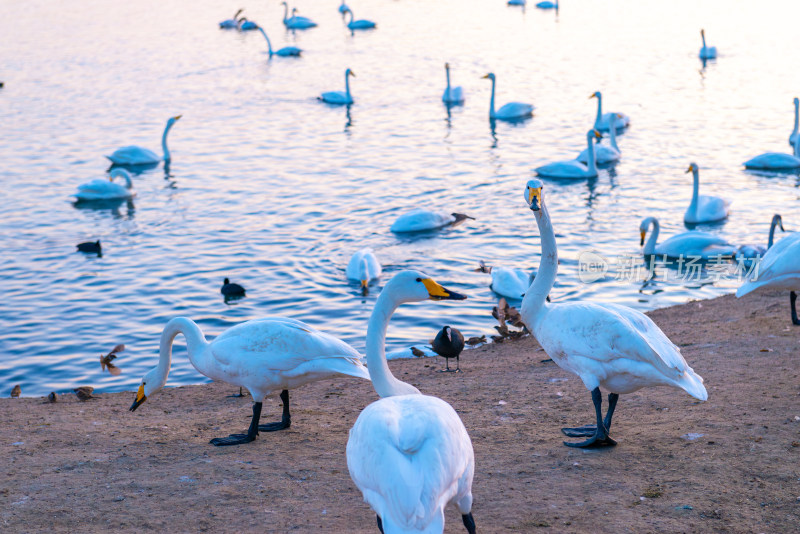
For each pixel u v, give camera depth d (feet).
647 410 26.07
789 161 79.46
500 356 38.70
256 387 25.07
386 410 16.03
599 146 87.61
